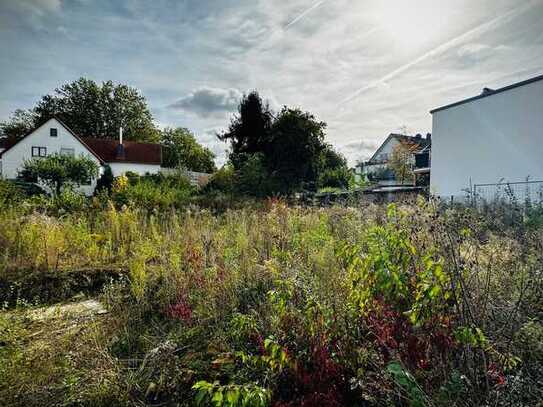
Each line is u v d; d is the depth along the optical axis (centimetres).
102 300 379
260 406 140
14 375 214
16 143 2759
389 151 3631
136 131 4466
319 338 197
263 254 447
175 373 218
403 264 191
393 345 179
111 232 605
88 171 2259
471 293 197
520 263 256
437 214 222
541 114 1254
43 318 328
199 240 517
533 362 174
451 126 1611
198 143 4753
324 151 1845
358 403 179
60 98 4266
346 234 509
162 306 339
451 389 149
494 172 1423
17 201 793
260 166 1634
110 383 206
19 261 459
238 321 243
